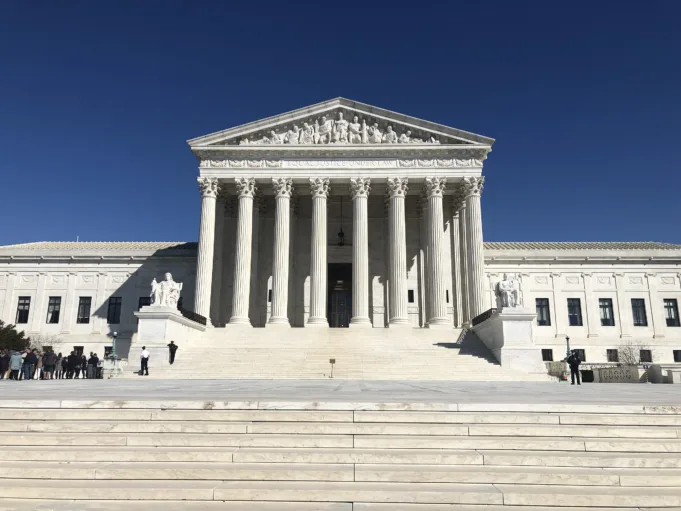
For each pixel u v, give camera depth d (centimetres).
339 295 6431
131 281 6681
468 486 942
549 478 955
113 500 908
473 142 5484
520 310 3862
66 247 7088
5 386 2411
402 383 2884
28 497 919
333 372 3619
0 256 6706
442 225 5381
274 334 4791
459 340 4559
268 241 6294
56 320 6606
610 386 2922
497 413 1247
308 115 5641
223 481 961
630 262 6688
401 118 5566
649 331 6512
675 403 1361
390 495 898
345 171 5500
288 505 882
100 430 1171
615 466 1014
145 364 3659
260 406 1267
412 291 6119
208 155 5544
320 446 1088
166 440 1104
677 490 931
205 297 5234
